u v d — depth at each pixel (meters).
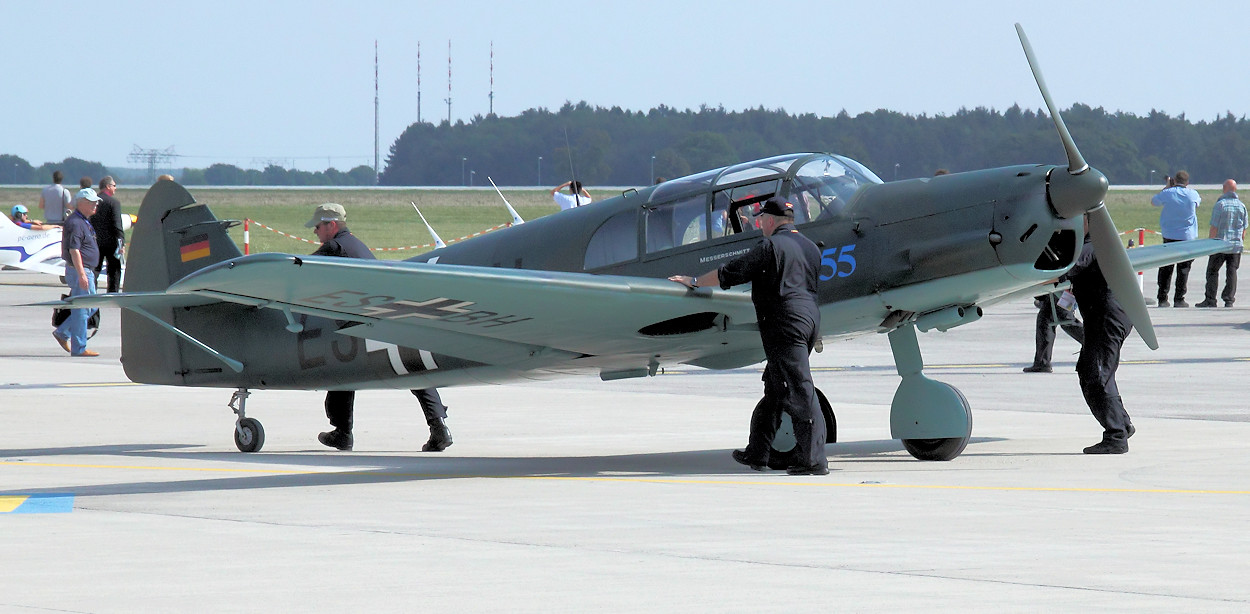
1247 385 49.19
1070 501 26.48
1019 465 32.03
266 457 35.53
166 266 39.28
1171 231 83.00
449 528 23.89
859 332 33.84
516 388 51.81
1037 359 54.00
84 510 26.28
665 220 33.66
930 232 31.22
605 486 29.22
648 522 24.36
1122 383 49.88
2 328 75.69
